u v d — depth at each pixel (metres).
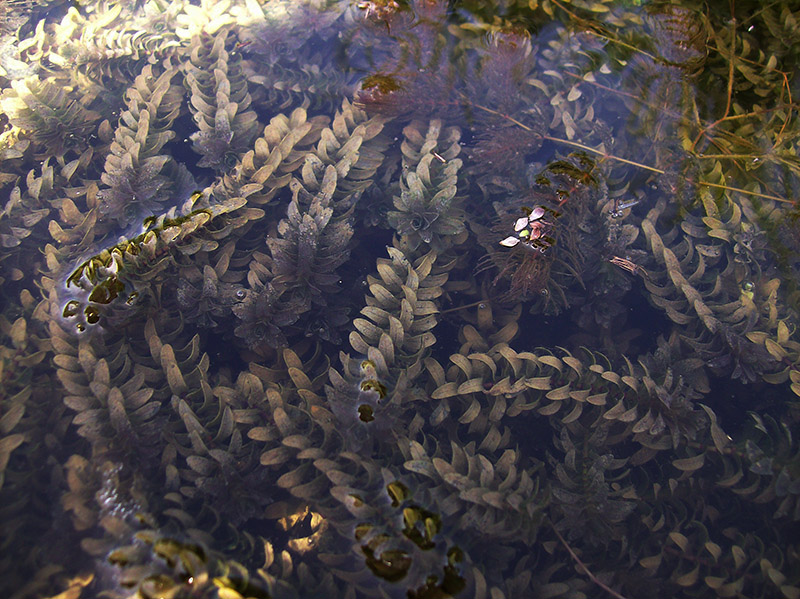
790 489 0.17
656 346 0.20
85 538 0.16
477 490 0.17
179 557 0.16
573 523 0.17
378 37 0.22
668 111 0.21
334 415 0.18
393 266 0.19
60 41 0.22
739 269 0.20
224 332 0.19
